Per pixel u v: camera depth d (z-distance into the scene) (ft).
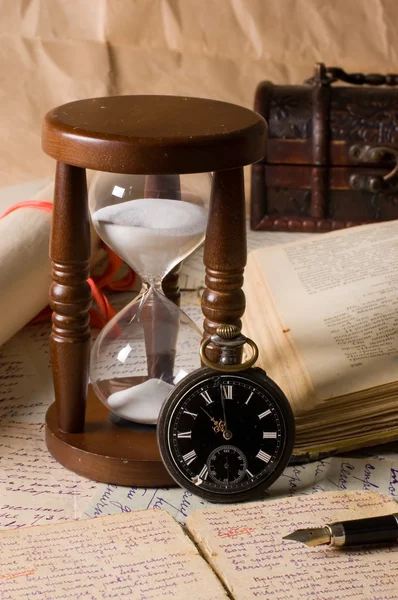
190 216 1.72
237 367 1.73
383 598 1.52
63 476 1.80
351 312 1.96
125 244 1.73
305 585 1.54
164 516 1.66
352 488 1.77
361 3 3.67
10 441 1.88
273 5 3.67
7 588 1.53
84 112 1.68
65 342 1.77
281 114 2.73
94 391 1.90
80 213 1.73
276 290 2.07
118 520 1.65
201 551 1.62
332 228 2.76
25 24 3.68
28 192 2.56
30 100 3.46
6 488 1.77
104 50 3.65
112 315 2.21
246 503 1.69
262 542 1.61
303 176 2.73
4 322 2.06
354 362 1.84
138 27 3.73
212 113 1.69
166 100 1.75
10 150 3.15
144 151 1.59
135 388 1.81
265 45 3.68
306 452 1.80
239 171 1.68
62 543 1.61
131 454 1.77
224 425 1.73
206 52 3.68
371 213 2.75
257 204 2.77
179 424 1.73
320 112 2.72
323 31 3.68
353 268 2.08
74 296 1.76
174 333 1.81
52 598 1.52
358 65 3.69
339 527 1.59
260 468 1.74
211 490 1.74
